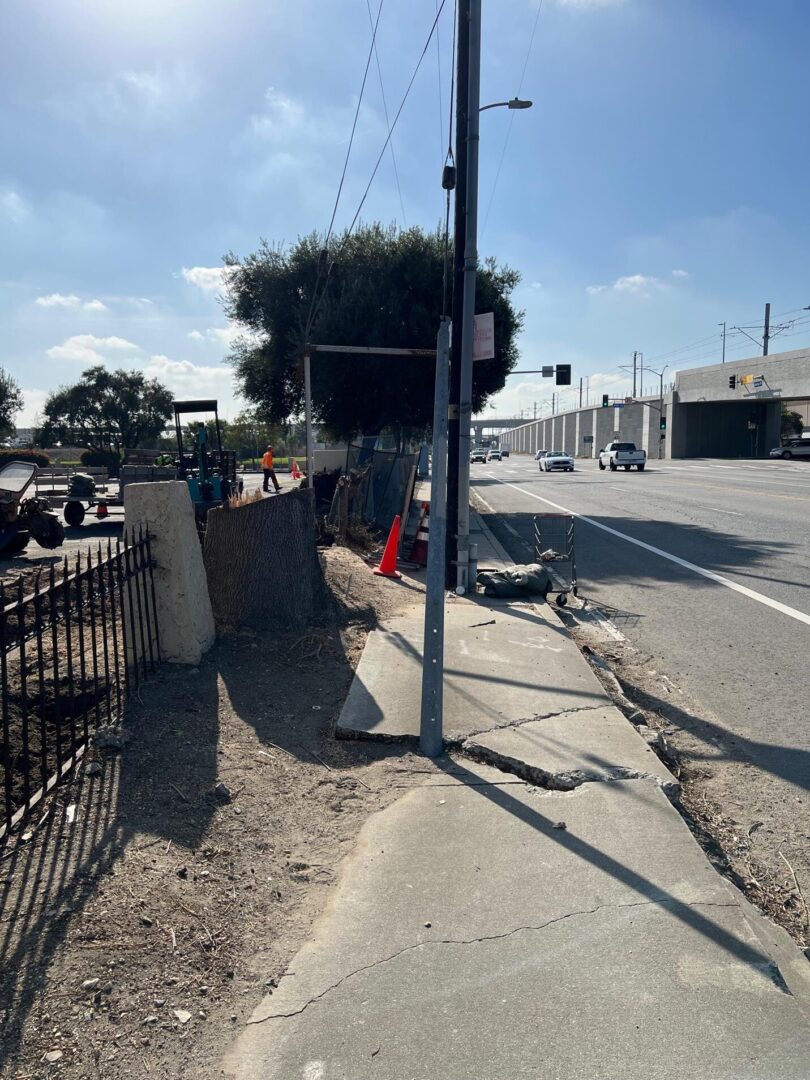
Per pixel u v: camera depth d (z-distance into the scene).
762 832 4.27
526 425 182.12
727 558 13.52
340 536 12.98
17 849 3.61
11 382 46.62
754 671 7.13
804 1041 2.61
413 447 31.88
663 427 78.94
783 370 61.34
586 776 4.56
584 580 11.76
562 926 3.21
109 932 3.10
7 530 12.84
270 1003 2.79
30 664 5.79
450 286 22.45
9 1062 2.49
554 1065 2.51
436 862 3.70
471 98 9.83
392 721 5.28
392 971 2.95
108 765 4.45
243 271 25.05
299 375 23.70
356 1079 2.46
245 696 5.66
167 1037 2.62
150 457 22.47
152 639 6.00
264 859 3.73
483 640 7.47
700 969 2.95
